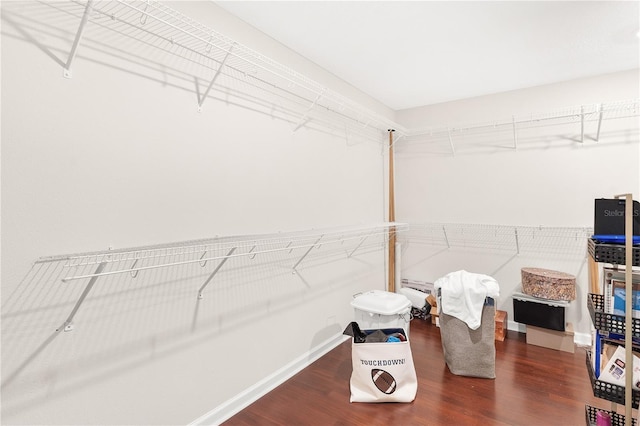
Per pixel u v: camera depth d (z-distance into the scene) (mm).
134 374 1447
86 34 1279
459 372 2266
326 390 2115
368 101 3270
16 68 1108
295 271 2357
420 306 3348
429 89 3111
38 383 1170
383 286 3600
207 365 1754
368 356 1990
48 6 1182
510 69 2633
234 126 1896
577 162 2840
